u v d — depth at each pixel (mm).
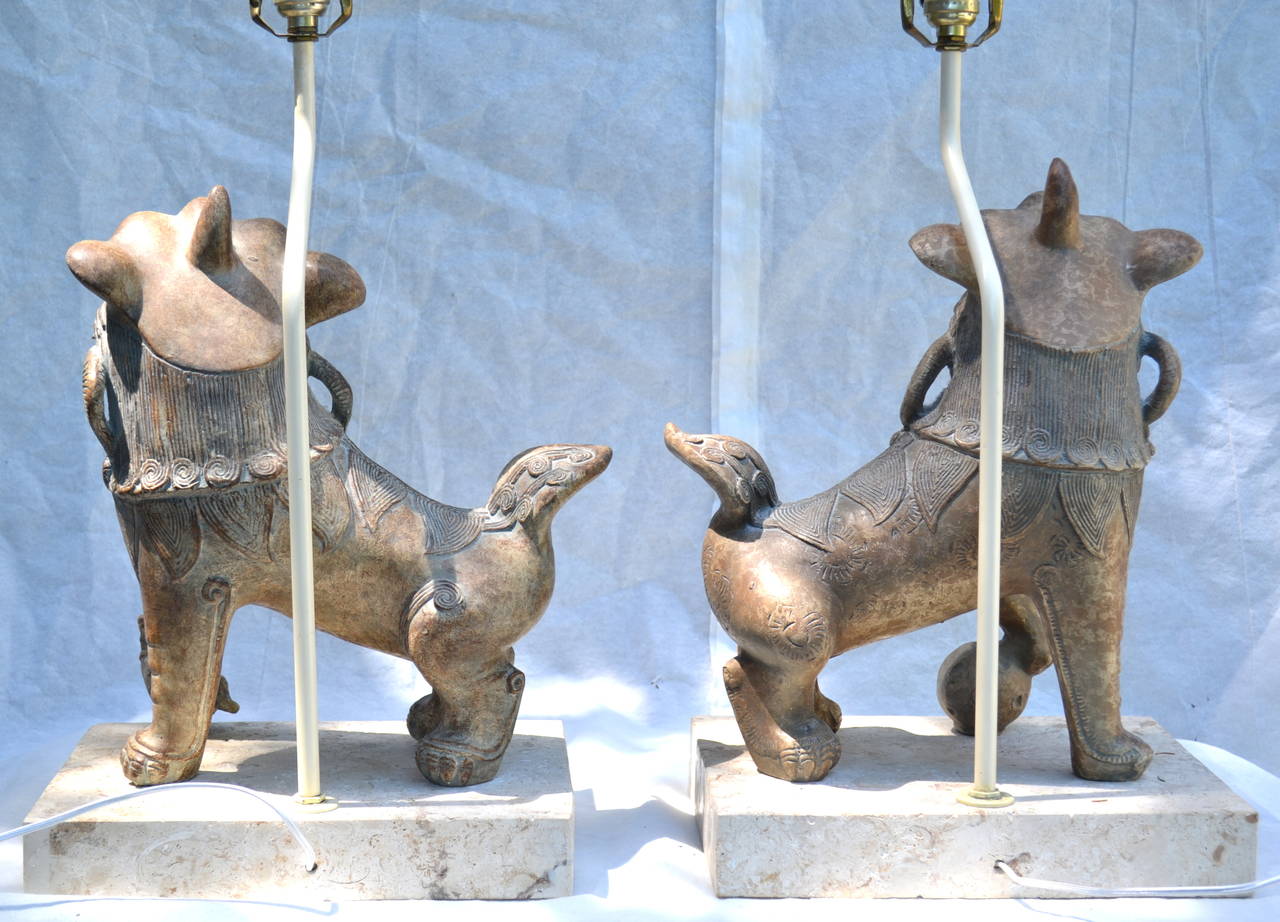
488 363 2152
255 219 1568
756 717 1596
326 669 2189
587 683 2207
